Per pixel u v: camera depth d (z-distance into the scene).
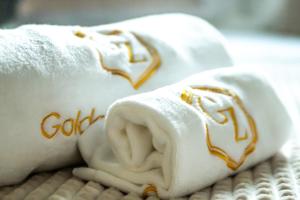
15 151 0.60
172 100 0.60
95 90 0.65
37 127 0.60
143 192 0.60
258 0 1.72
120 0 1.59
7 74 0.59
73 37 0.67
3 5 1.27
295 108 0.92
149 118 0.59
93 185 0.62
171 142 0.58
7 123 0.58
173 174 0.58
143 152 0.61
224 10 1.72
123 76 0.67
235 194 0.61
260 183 0.64
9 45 0.61
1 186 0.62
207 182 0.62
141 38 0.73
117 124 0.62
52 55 0.62
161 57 0.72
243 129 0.66
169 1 1.64
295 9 1.70
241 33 1.72
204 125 0.61
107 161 0.64
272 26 1.73
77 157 0.67
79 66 0.64
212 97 0.65
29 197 0.59
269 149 0.69
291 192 0.61
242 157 0.65
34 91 0.60
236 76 0.70
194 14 1.68
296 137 0.78
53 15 1.49
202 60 0.77
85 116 0.64
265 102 0.70
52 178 0.65
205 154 0.60
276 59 1.37
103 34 0.72
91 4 1.56
